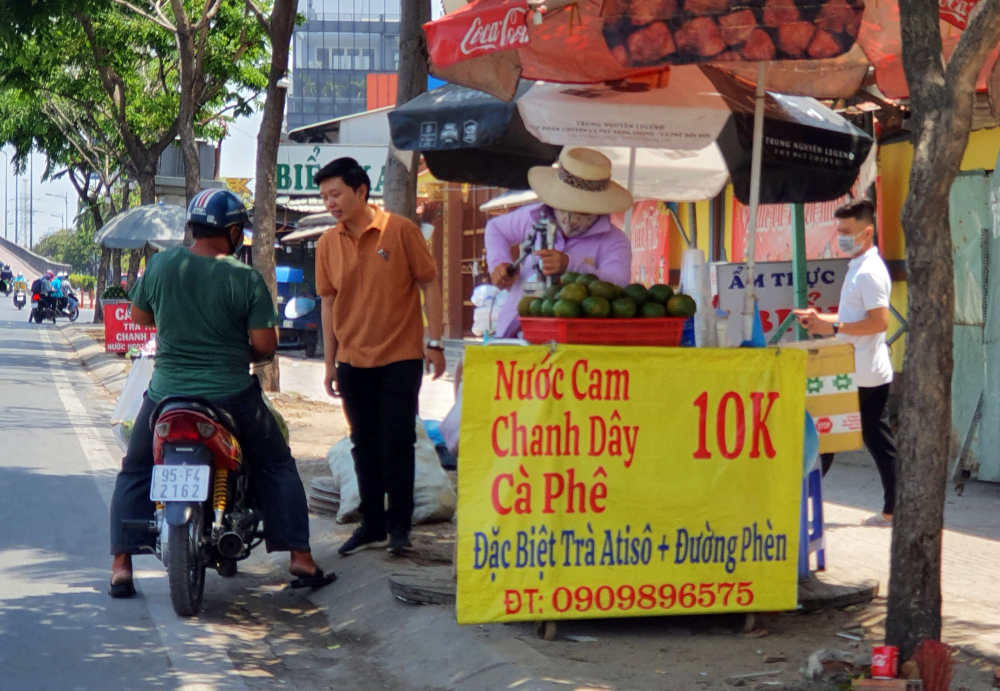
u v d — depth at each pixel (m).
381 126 27.97
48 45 23.27
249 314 5.49
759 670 4.44
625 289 4.78
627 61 4.07
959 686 4.16
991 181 8.82
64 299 39.97
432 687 4.57
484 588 4.58
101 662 4.75
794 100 6.71
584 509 4.65
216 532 5.41
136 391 6.47
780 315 9.70
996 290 8.78
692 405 4.75
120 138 31.98
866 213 6.93
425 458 7.33
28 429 11.94
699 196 7.42
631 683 4.26
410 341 6.19
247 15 23.03
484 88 5.45
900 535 4.14
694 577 4.77
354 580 5.97
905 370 4.11
